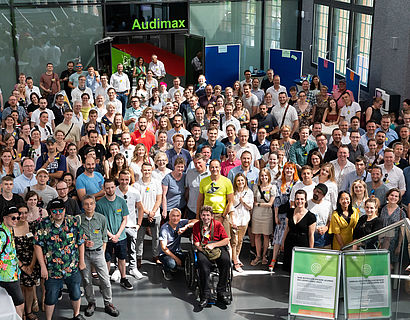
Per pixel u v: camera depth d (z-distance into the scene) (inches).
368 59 613.6
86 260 290.7
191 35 655.1
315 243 327.3
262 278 335.6
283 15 717.9
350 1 630.5
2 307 250.4
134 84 652.7
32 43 636.7
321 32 697.6
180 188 358.6
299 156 395.2
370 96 605.9
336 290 288.7
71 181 343.3
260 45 717.9
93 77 588.4
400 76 549.6
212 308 304.0
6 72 635.5
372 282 226.7
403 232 191.9
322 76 645.3
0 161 365.1
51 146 370.0
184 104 482.0
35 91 570.6
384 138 389.7
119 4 649.0
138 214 334.6
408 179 354.6
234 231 338.0
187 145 398.3
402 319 188.9
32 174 343.6
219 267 306.3
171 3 662.5
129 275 338.6
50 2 631.8
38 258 269.6
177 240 335.0
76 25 646.5
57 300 290.8
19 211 274.1
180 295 317.4
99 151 384.8
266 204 339.9
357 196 328.2
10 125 426.9
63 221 271.3
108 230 310.7
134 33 662.5
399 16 546.0
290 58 671.1
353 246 269.4
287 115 477.1
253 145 393.7
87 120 502.9
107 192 306.2
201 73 649.0
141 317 295.1
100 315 296.5
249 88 526.6
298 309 291.1
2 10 615.8
